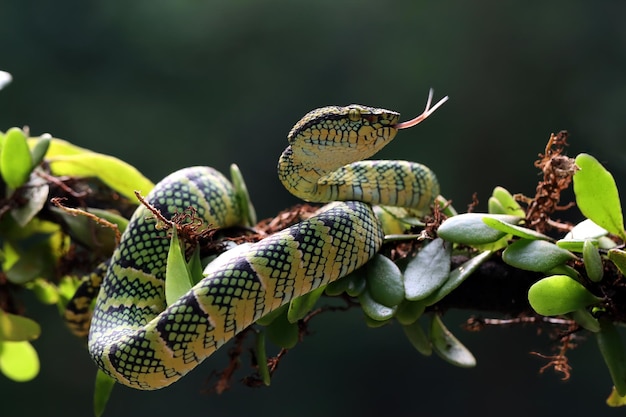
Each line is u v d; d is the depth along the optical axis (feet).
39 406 39.06
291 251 9.92
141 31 42.70
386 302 10.00
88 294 12.62
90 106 42.01
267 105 43.73
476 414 39.81
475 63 44.57
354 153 11.28
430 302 10.10
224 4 43.27
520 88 43.83
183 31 42.93
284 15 43.45
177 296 9.75
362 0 44.16
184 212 11.09
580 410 38.96
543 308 9.70
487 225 9.98
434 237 10.76
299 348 40.29
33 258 13.96
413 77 44.47
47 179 13.50
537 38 43.93
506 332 40.45
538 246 9.87
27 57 41.50
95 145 41.75
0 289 14.53
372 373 39.86
